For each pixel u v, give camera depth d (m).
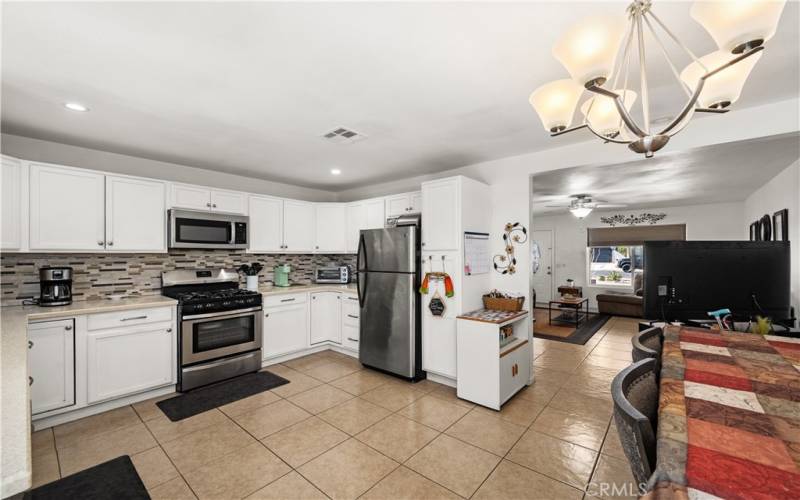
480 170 3.68
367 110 2.34
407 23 1.44
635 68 1.82
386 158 3.51
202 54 1.67
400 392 3.18
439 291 3.31
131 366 2.87
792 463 0.68
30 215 2.59
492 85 2.00
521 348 3.21
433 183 3.36
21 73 1.83
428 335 3.42
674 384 1.10
